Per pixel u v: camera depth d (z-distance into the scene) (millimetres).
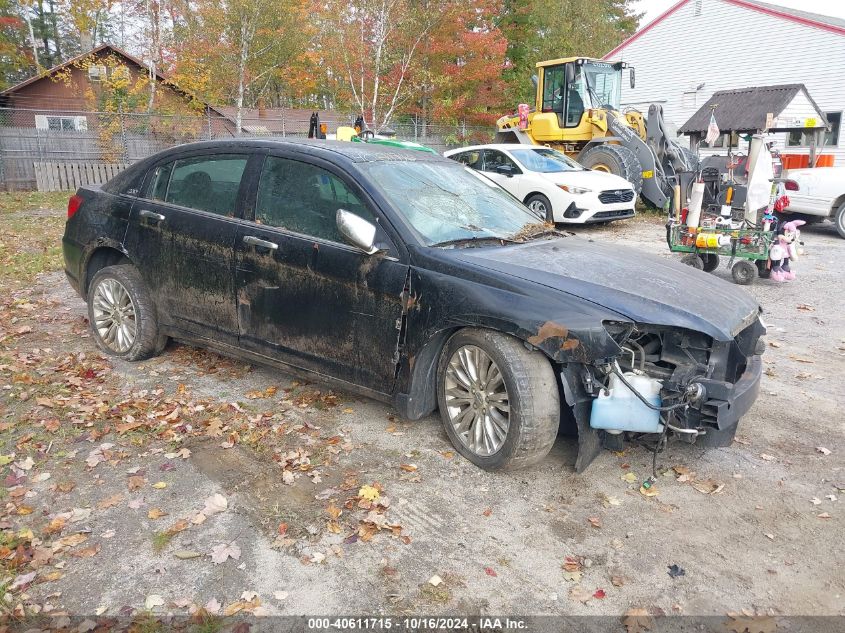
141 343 5016
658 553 3047
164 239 4750
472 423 3734
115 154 23625
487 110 32125
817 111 18641
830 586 2852
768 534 3203
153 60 28547
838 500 3520
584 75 16750
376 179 4031
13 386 4617
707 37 25859
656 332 3506
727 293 3873
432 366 3840
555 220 12891
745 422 4449
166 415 4246
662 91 27516
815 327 6695
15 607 2580
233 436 3971
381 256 3787
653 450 3797
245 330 4422
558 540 3119
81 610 2582
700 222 8891
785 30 23812
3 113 29719
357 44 28141
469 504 3379
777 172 10148
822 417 4551
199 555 2924
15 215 14438
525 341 3387
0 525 3088
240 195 4438
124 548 2959
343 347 3982
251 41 29672
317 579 2803
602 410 3352
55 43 47594
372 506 3322
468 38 28297
